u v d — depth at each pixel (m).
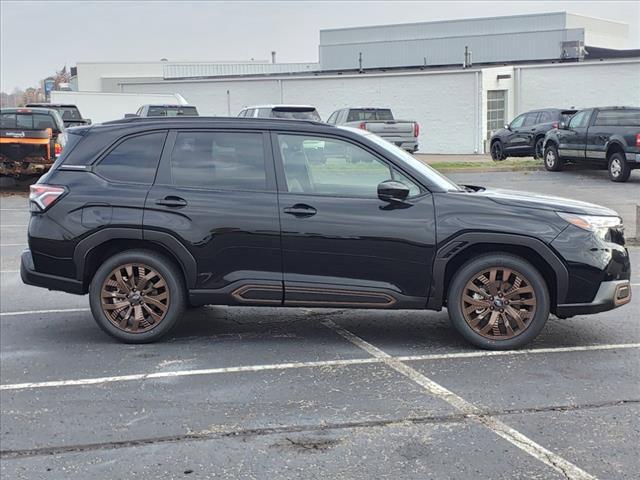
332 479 4.01
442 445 4.41
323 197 6.23
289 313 7.66
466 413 4.89
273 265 6.27
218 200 6.29
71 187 6.48
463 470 4.09
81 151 6.62
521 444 4.40
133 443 4.53
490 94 34.22
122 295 6.50
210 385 5.50
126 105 34.78
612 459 4.20
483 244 6.14
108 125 6.70
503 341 6.21
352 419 4.82
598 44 53.41
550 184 18.97
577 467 4.11
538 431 4.59
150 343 6.57
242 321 7.35
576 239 6.02
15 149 18.95
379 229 6.11
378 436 4.55
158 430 4.71
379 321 7.31
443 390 5.31
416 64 48.88
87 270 6.49
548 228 6.03
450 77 33.59
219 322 7.31
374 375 5.65
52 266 6.50
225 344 6.55
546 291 6.13
